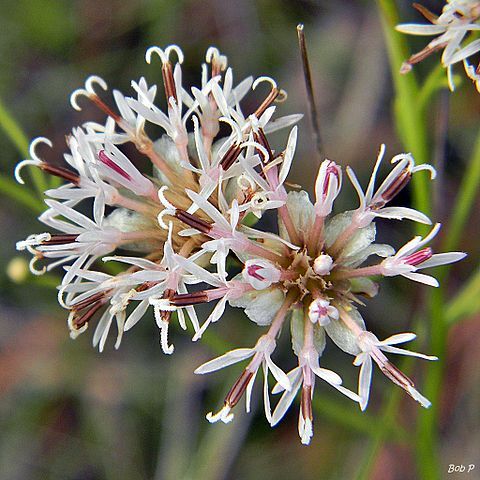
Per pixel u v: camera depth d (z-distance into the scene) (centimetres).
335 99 22
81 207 21
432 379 15
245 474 20
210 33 22
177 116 13
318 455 20
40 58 22
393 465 20
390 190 12
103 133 13
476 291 15
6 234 22
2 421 22
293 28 22
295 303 12
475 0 13
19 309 22
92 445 21
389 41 15
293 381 12
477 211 21
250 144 12
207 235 12
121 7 22
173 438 21
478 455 20
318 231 12
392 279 20
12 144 21
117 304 12
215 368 12
